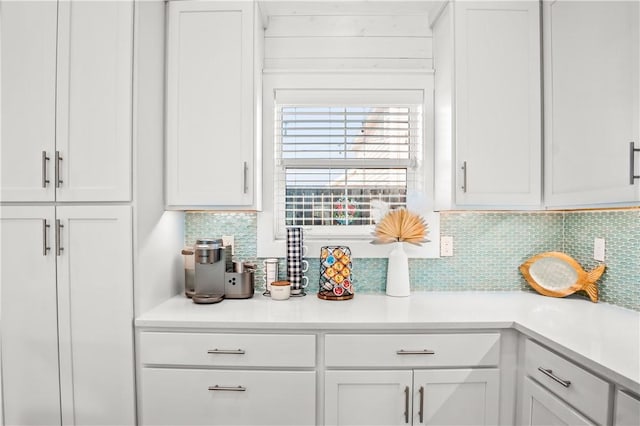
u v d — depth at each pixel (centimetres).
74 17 161
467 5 179
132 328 157
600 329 140
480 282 212
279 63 214
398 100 211
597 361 109
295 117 216
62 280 159
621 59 130
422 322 151
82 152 160
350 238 214
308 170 216
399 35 214
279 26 214
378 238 194
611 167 134
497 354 152
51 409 160
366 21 215
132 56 159
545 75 175
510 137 177
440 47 199
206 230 211
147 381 154
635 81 124
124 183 159
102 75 160
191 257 191
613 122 133
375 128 213
